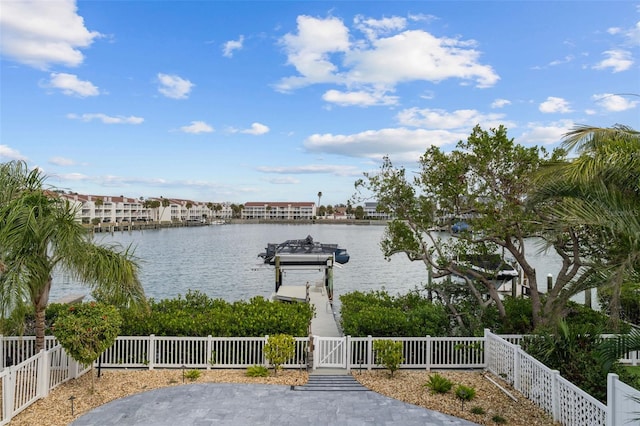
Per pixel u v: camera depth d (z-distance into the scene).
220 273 41.62
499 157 14.06
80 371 11.26
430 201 15.79
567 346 9.91
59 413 9.03
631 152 6.96
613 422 7.09
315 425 8.63
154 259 52.53
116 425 8.53
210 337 12.06
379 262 53.06
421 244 16.52
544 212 8.71
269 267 27.72
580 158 7.49
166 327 12.37
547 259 51.91
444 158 15.09
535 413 9.18
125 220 141.00
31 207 9.83
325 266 25.44
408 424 8.68
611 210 6.68
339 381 11.20
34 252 9.95
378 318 13.19
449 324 14.84
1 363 11.30
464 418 8.97
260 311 13.52
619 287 6.49
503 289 24.77
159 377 11.32
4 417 8.52
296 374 11.74
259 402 9.76
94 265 10.50
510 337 12.20
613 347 6.92
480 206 14.03
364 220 183.25
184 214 176.88
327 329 16.70
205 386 10.73
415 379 11.36
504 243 14.73
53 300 28.59
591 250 12.25
